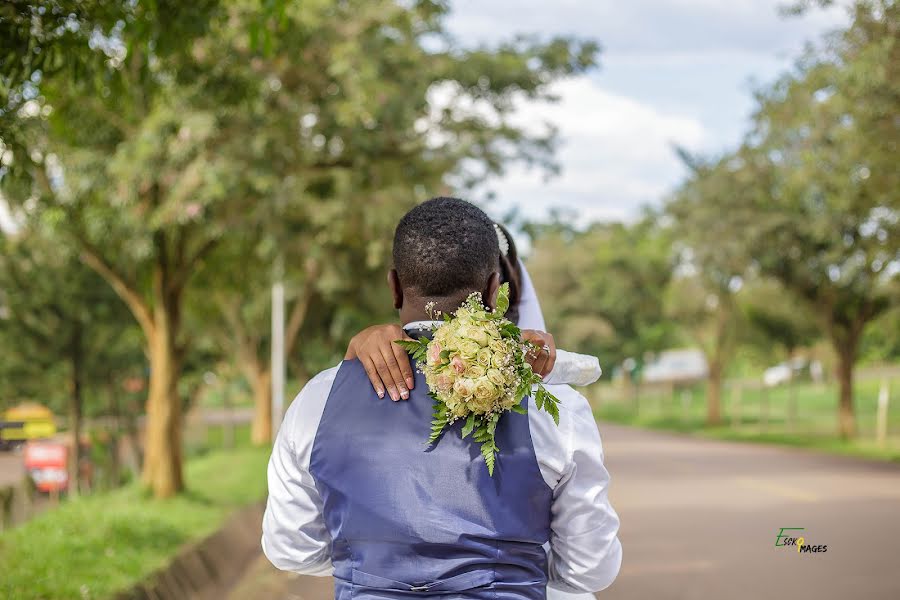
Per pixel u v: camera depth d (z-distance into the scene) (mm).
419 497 2045
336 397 2184
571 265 54344
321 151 13641
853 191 20656
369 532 2059
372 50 12172
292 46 8273
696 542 10078
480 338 2061
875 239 24531
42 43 4355
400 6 12156
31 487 11461
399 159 14336
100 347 19031
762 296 36344
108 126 11352
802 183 22531
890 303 28219
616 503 13531
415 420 2107
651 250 48062
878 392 46781
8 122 4598
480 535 2023
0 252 17719
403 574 2035
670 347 61812
